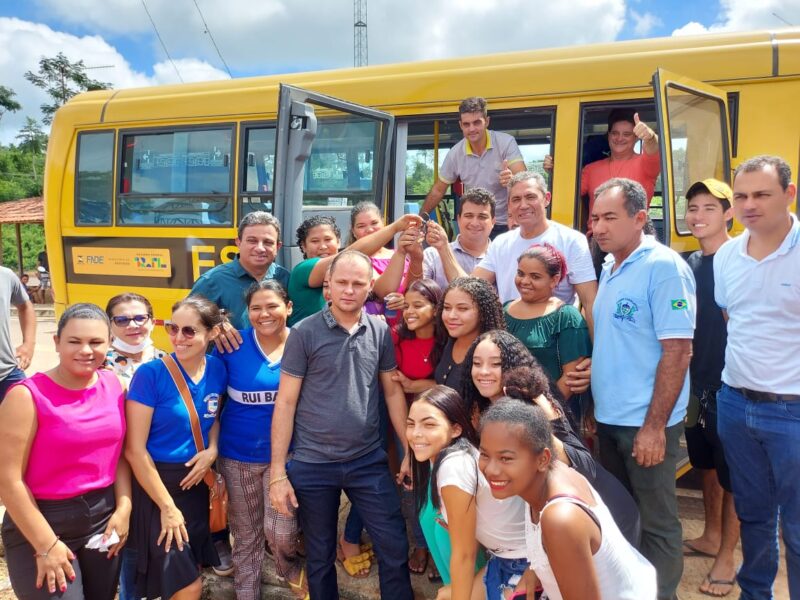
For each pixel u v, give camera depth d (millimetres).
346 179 5086
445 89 4961
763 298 2676
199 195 5668
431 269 3965
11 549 2590
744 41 4254
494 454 1986
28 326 4719
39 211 20031
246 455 3158
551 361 3061
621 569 1978
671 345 2752
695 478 4762
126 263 6004
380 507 3027
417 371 3271
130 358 3383
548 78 4652
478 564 2781
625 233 2850
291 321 3584
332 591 3076
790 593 2770
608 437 3066
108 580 2781
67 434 2553
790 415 2643
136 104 5934
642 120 4574
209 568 3758
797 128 4074
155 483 2834
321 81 5375
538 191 3389
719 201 3332
